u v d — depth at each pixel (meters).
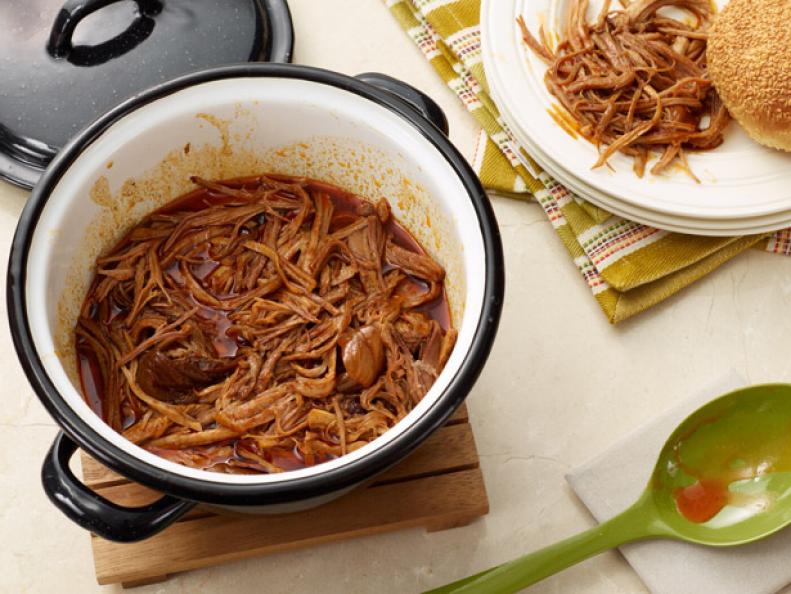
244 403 0.60
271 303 0.62
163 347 0.61
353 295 0.63
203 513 0.65
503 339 0.72
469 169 0.59
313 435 0.59
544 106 0.75
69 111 0.73
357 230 0.64
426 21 0.82
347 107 0.62
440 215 0.61
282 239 0.65
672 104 0.74
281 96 0.62
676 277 0.73
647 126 0.73
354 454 0.53
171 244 0.64
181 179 0.65
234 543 0.64
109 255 0.64
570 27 0.78
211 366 0.60
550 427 0.70
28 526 0.67
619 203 0.72
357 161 0.64
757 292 0.74
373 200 0.66
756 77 0.71
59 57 0.74
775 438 0.66
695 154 0.74
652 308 0.74
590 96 0.75
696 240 0.73
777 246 0.75
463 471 0.66
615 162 0.73
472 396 0.71
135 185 0.63
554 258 0.75
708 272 0.74
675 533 0.65
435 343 0.61
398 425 0.54
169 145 0.63
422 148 0.60
